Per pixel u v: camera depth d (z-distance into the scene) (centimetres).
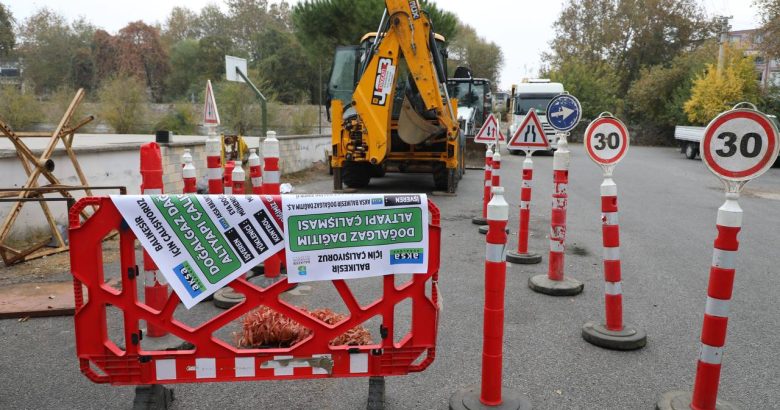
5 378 380
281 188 1002
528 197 693
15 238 714
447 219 987
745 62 2944
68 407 344
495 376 329
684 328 489
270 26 7025
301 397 360
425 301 316
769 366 416
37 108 2986
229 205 295
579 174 1850
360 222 300
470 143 2064
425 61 1109
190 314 502
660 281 634
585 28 5091
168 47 7138
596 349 441
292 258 298
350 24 2758
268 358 313
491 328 326
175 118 3178
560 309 532
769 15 2797
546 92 2831
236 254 298
